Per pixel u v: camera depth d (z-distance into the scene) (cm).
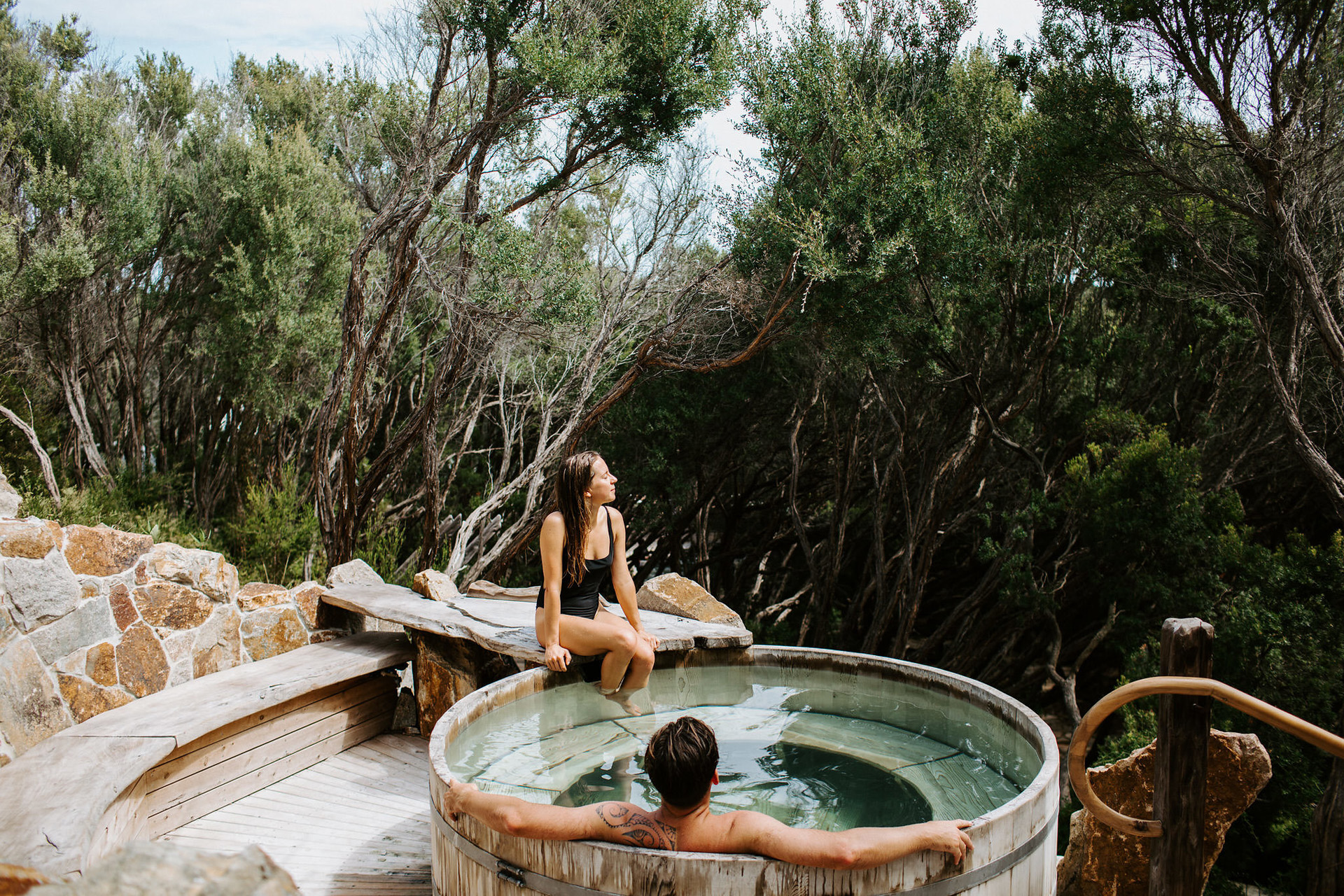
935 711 389
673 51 980
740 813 230
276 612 527
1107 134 869
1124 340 1245
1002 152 1062
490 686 364
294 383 1300
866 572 1588
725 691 426
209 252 1332
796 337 1115
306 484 1473
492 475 1622
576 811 237
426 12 973
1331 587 968
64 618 402
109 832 330
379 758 477
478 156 1005
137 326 1450
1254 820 907
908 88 1060
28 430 1047
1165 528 1069
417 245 989
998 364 1238
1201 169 879
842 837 218
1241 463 1305
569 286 966
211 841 371
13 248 1038
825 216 996
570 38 953
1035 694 1464
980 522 1500
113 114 1257
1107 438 1230
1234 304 1053
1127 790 354
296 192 1290
